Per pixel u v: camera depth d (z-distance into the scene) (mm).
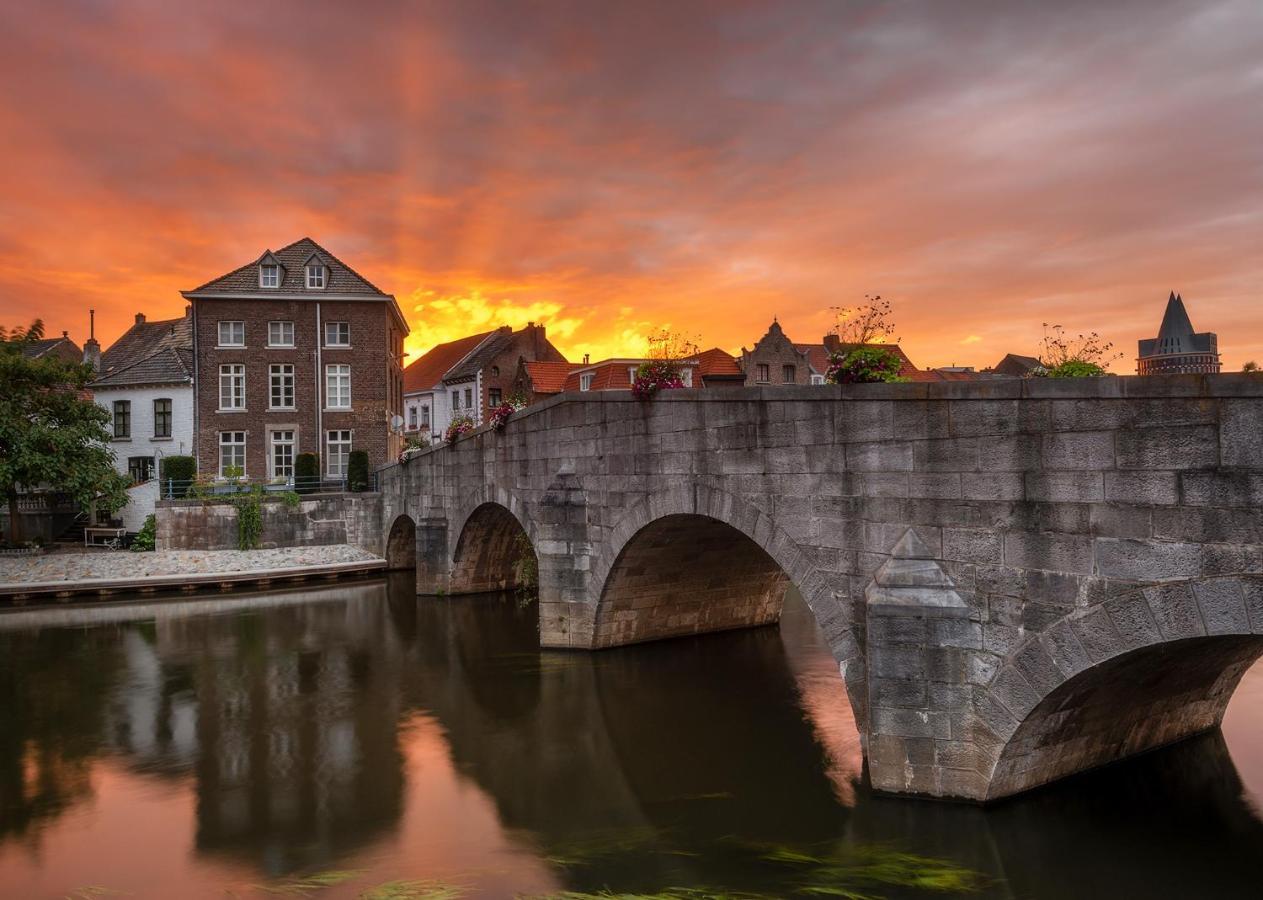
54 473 29984
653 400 13406
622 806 9781
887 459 8922
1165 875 7578
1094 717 8617
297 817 9758
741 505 11180
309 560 32500
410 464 29406
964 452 8133
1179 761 9695
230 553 31875
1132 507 6836
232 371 38656
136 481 38250
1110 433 6988
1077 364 8352
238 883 8133
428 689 15445
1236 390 6211
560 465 17172
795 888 7602
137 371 39438
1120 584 6914
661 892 7617
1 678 17016
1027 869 7750
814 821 9016
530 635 20156
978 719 8031
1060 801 8594
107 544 32844
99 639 20953
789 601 22859
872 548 9148
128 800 10398
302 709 14375
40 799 10477
